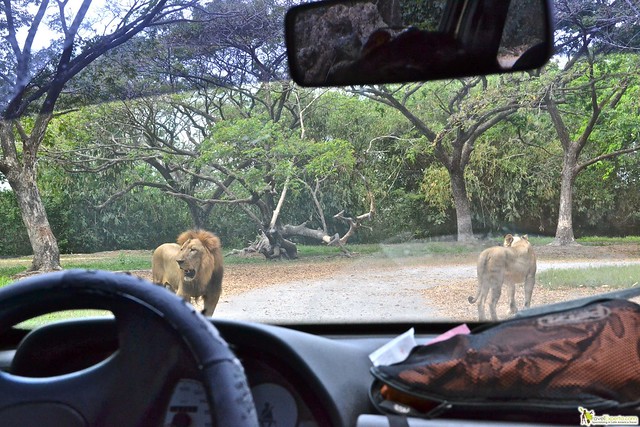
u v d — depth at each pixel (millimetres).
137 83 13578
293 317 5277
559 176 13266
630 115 13969
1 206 13906
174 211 15805
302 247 14039
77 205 15586
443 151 13156
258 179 14867
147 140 17312
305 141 15328
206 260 6398
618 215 12586
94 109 16250
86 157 16359
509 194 13250
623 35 13375
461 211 12602
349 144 15320
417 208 14367
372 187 15047
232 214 15703
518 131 13508
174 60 13227
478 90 14492
